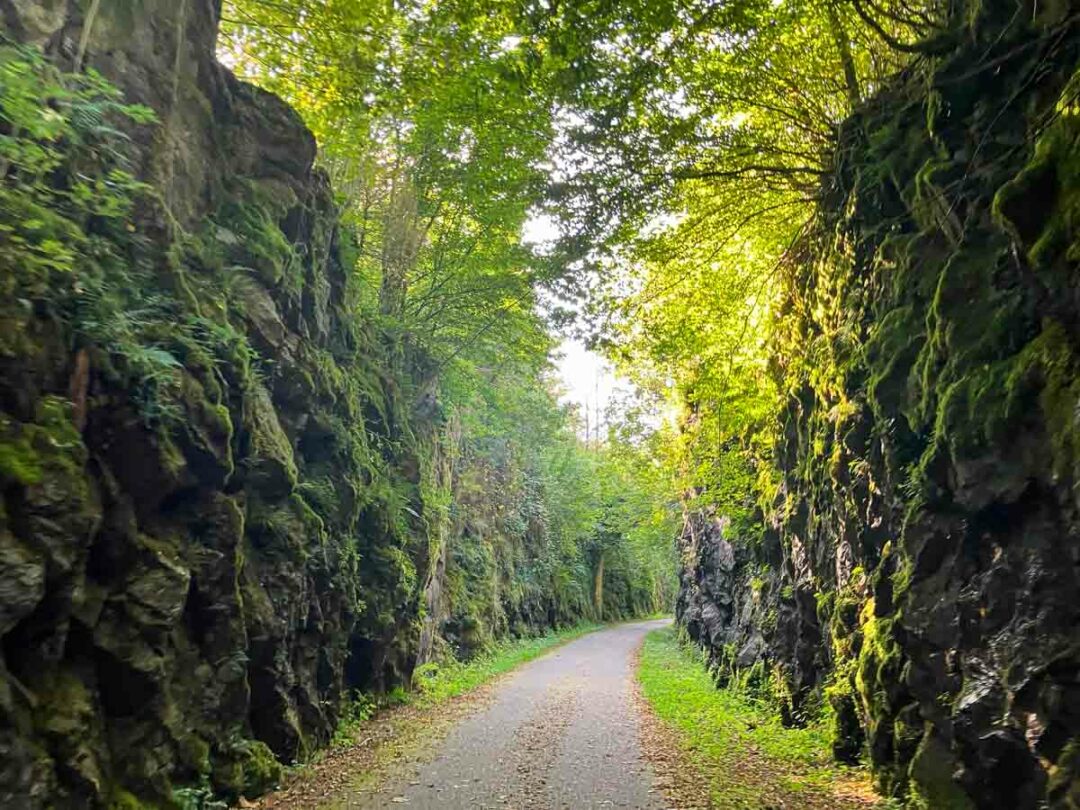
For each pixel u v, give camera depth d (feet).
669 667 80.89
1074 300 18.97
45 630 18.33
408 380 60.95
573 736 39.42
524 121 40.45
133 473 22.43
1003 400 20.88
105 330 21.44
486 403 90.53
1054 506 19.43
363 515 46.19
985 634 21.45
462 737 38.81
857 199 34.22
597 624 173.37
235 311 31.55
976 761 21.03
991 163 23.77
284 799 26.30
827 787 29.01
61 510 18.26
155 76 28.68
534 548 133.18
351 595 41.09
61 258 19.85
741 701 52.26
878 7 29.22
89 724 19.33
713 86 39.04
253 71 47.29
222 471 26.04
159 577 22.33
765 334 53.42
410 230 61.11
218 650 25.75
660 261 47.34
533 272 49.70
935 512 24.72
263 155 37.70
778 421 50.26
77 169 23.13
